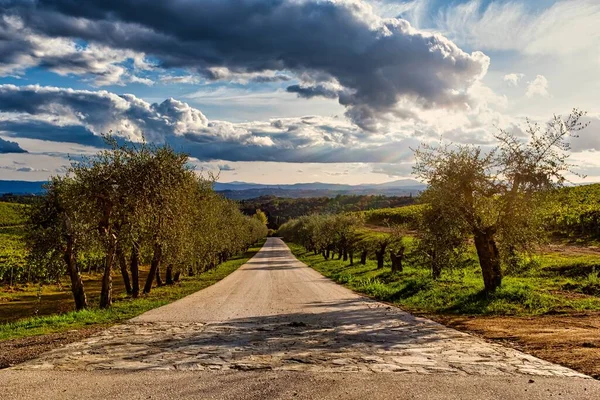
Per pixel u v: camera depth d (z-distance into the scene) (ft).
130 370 28.81
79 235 74.69
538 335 38.99
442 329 44.73
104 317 58.08
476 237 66.03
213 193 146.61
